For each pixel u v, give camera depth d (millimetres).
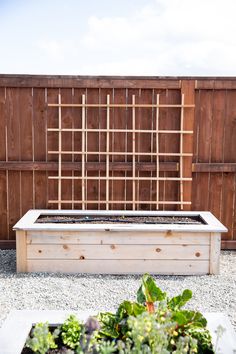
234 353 1884
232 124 4754
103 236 3838
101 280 3691
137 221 4270
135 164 4766
